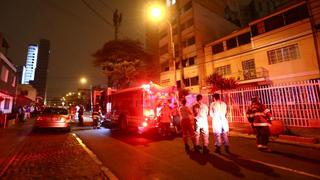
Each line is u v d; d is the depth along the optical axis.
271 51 21.16
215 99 7.01
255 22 22.56
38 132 12.88
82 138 10.34
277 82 20.36
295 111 10.86
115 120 13.18
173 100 11.41
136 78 29.03
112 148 7.79
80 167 5.34
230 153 6.61
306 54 18.48
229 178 4.38
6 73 22.92
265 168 4.99
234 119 13.76
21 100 32.34
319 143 7.61
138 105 10.80
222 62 27.28
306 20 18.59
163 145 8.23
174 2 37.09
